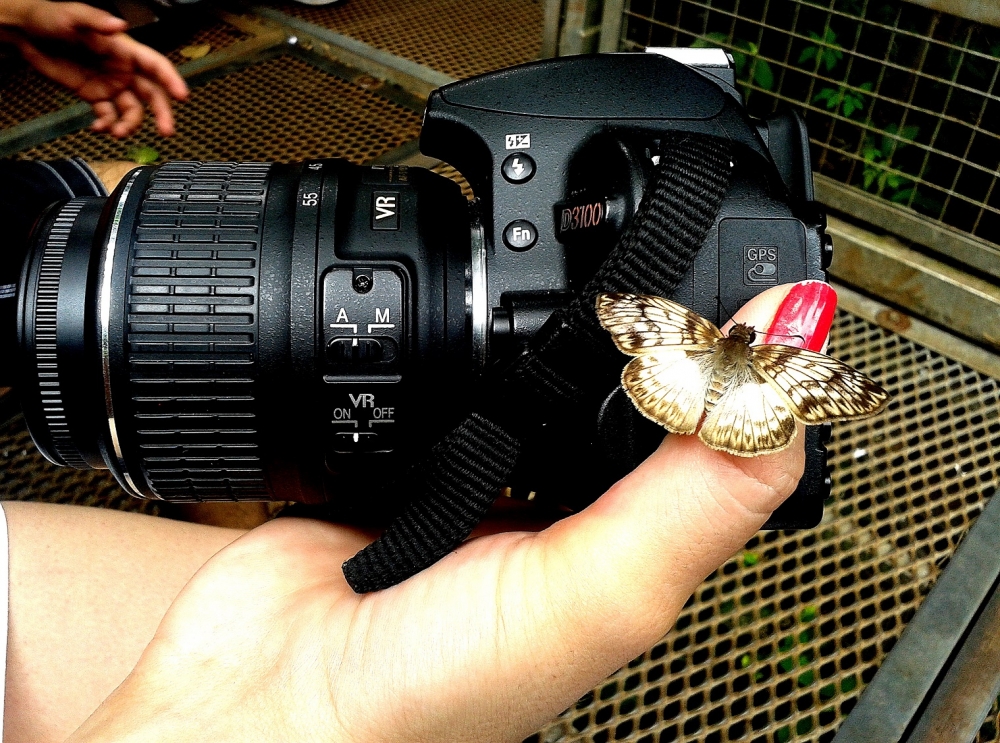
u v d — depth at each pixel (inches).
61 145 14.9
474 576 6.6
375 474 8.0
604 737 9.3
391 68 16.2
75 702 8.3
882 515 10.8
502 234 7.9
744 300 7.2
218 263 7.6
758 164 7.8
